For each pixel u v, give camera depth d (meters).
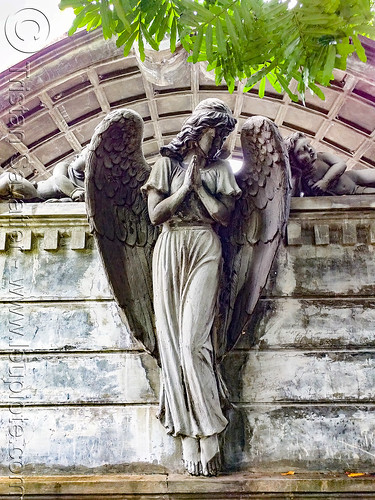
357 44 4.15
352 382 5.07
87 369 5.21
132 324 5.11
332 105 10.86
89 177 5.00
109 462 4.92
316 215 5.49
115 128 5.03
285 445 4.90
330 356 5.15
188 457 4.66
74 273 5.52
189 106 11.60
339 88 10.36
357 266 5.39
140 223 5.35
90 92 10.49
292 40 4.16
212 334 4.95
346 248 5.45
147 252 5.32
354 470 4.81
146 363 5.20
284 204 5.00
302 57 4.24
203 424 4.58
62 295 5.46
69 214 5.59
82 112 10.92
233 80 4.57
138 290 5.21
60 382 5.19
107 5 4.02
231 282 5.20
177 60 9.83
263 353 5.17
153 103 11.34
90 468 4.91
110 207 5.21
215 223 5.15
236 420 4.97
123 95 10.98
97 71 10.06
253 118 5.07
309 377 5.09
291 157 5.77
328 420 4.97
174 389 4.71
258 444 4.90
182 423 4.64
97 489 4.44
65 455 4.95
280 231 5.01
